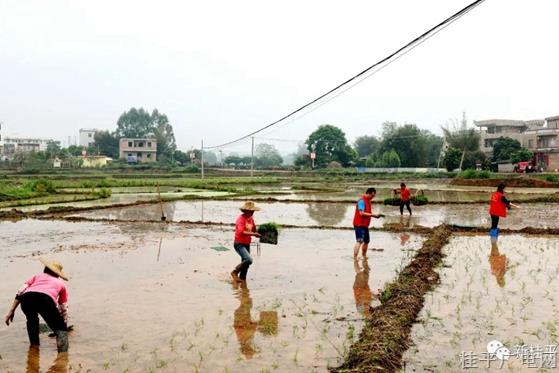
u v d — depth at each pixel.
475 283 9.73
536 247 13.88
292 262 12.14
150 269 11.40
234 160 167.25
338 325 7.41
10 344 6.78
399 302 7.98
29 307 6.40
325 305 8.44
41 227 19.20
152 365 6.03
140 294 9.20
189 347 6.58
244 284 9.94
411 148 95.19
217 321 7.62
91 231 18.08
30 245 14.91
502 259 12.13
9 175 68.00
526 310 7.98
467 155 69.94
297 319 7.70
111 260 12.51
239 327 7.34
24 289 6.55
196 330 7.22
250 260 10.07
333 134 103.00
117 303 8.62
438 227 16.97
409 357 6.18
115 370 5.89
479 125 86.12
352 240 15.74
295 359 6.15
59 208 25.55
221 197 34.97
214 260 12.48
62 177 64.25
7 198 32.03
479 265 11.42
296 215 24.11
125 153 115.31
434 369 5.84
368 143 143.75
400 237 16.16
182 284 9.96
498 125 84.19
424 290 9.05
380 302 8.53
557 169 67.88
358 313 7.98
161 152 123.62
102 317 7.85
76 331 7.23
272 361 6.11
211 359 6.18
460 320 7.52
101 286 9.81
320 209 27.36
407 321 7.29
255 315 7.91
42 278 6.70
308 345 6.63
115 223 20.55
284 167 111.12
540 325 7.27
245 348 6.54
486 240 15.24
